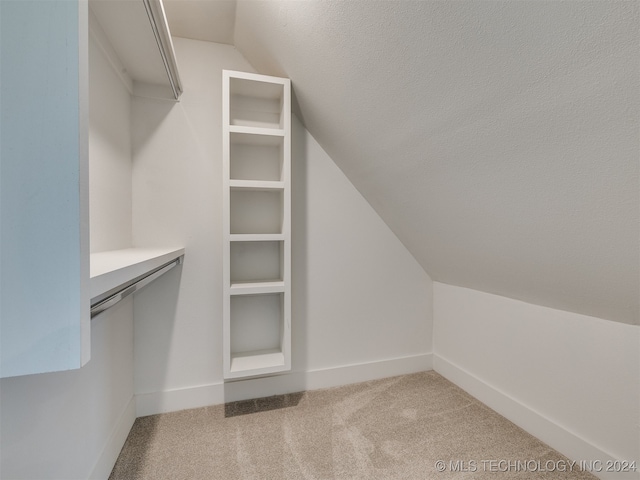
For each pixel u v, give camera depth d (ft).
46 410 2.47
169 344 4.99
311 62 3.91
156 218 4.90
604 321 3.64
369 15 2.66
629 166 2.08
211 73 5.15
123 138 4.36
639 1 1.46
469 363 5.71
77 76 1.26
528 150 2.56
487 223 3.79
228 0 4.20
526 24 1.87
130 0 2.88
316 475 3.60
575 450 3.88
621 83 1.75
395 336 6.45
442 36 2.31
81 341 1.29
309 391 5.71
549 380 4.25
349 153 5.04
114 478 3.56
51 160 1.23
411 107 3.17
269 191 5.48
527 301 4.58
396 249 6.41
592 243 2.89
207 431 4.43
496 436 4.39
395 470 3.68
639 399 3.33
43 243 1.24
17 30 1.20
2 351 1.22
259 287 4.75
